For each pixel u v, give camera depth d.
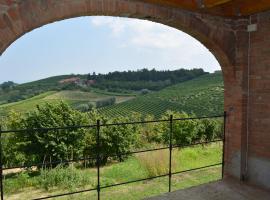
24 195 6.44
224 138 4.67
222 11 4.02
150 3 3.55
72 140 9.98
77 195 6.07
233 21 4.33
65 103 10.62
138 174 7.53
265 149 4.10
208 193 4.01
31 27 2.86
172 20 3.79
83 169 9.17
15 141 9.52
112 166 9.45
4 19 2.70
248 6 3.92
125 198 5.70
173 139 12.13
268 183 4.06
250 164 4.34
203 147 11.09
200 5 3.67
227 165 4.65
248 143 4.38
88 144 10.33
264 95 4.08
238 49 4.34
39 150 9.61
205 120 13.23
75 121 10.16
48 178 6.98
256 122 4.23
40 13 2.88
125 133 10.92
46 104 10.38
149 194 5.86
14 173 9.00
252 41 4.23
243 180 4.41
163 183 6.56
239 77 4.35
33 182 7.08
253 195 3.92
